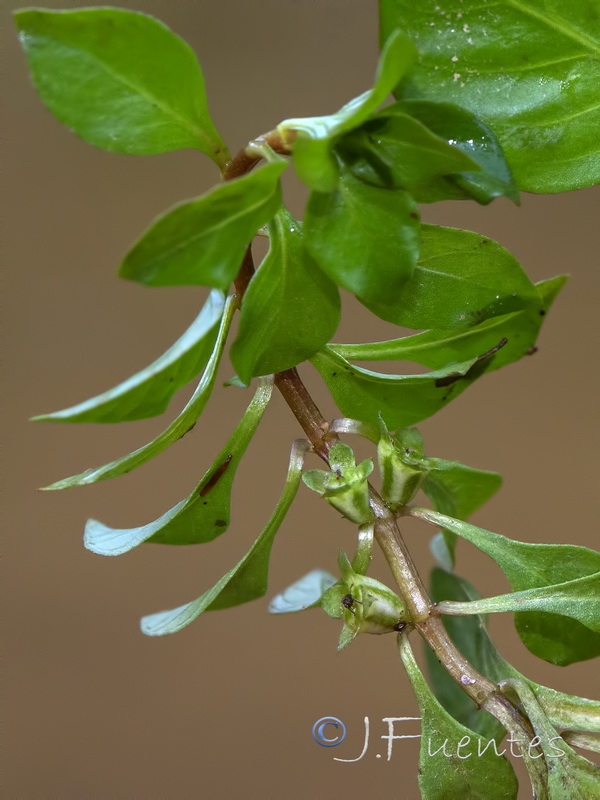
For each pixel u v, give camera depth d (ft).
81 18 0.41
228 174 0.43
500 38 0.44
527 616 0.45
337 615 0.44
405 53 0.40
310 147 0.41
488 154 0.43
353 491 0.44
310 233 0.42
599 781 0.42
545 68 0.44
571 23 0.44
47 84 0.42
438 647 0.44
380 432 0.45
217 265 0.41
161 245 0.40
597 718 0.43
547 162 0.45
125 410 0.42
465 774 0.43
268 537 0.45
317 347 0.44
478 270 0.44
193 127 0.43
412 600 0.44
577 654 0.45
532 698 0.43
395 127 0.42
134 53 0.42
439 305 0.45
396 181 0.42
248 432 0.45
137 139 0.42
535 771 0.43
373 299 0.43
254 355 0.43
